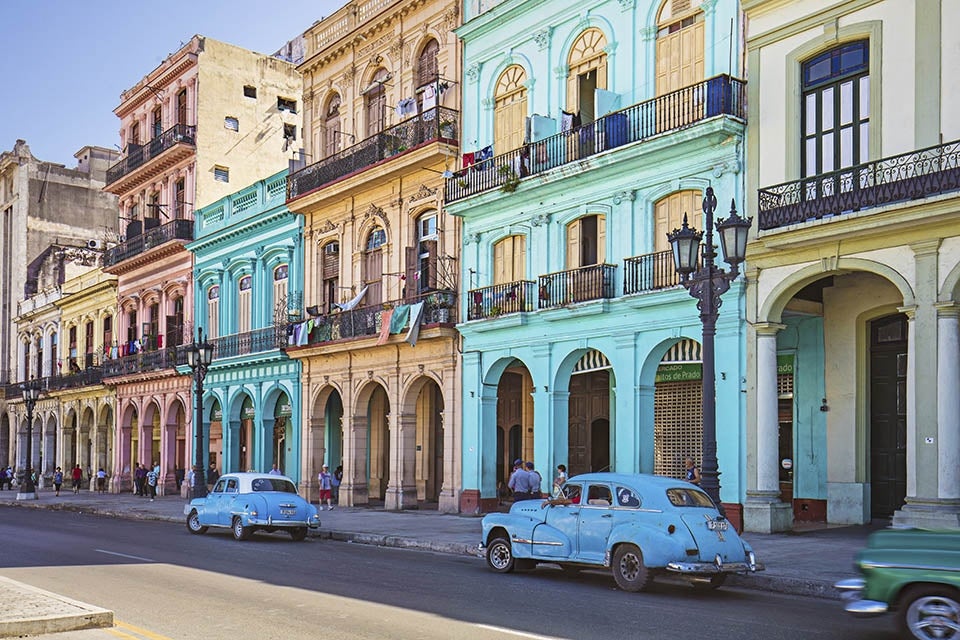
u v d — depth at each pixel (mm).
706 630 9914
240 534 21078
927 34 16969
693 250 15312
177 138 40969
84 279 51688
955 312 16250
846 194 17344
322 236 33156
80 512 33875
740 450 19312
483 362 26250
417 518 25422
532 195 24641
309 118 34875
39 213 61781
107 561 16031
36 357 58562
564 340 23516
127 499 39844
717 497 14594
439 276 27938
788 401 21188
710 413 14781
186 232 40938
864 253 17484
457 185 26922
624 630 9836
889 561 9109
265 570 14828
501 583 13484
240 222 37031
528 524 14461
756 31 19875
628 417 21688
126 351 45625
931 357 16375
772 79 19469
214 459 39906
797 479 20766
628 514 13219
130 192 47375
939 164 16094
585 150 22859
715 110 19781
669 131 20500
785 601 12281
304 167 33562
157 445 44531
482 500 26062
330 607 11117
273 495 21250
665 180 21344
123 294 46688
